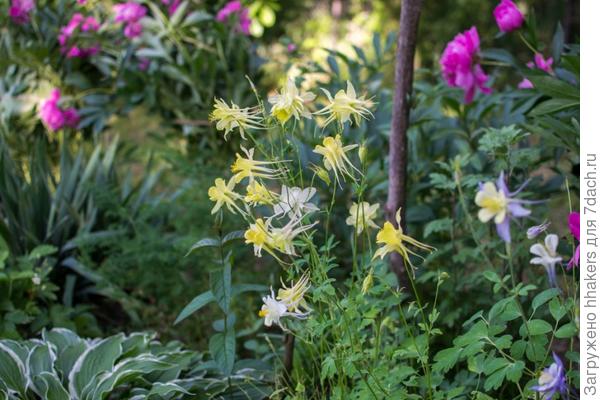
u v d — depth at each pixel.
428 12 8.90
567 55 2.47
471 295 2.57
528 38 2.83
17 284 3.06
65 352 2.55
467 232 2.86
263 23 6.04
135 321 3.39
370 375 1.92
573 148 2.41
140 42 4.56
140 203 3.91
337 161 1.82
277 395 2.18
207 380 2.41
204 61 4.39
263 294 3.41
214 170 3.88
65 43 4.47
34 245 3.56
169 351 2.62
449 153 3.31
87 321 3.28
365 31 9.36
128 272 3.41
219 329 2.28
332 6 9.69
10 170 3.72
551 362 1.96
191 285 3.45
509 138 2.43
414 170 3.16
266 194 1.85
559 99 2.43
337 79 3.45
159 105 4.68
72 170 3.91
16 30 4.63
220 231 2.17
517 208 1.55
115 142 4.15
